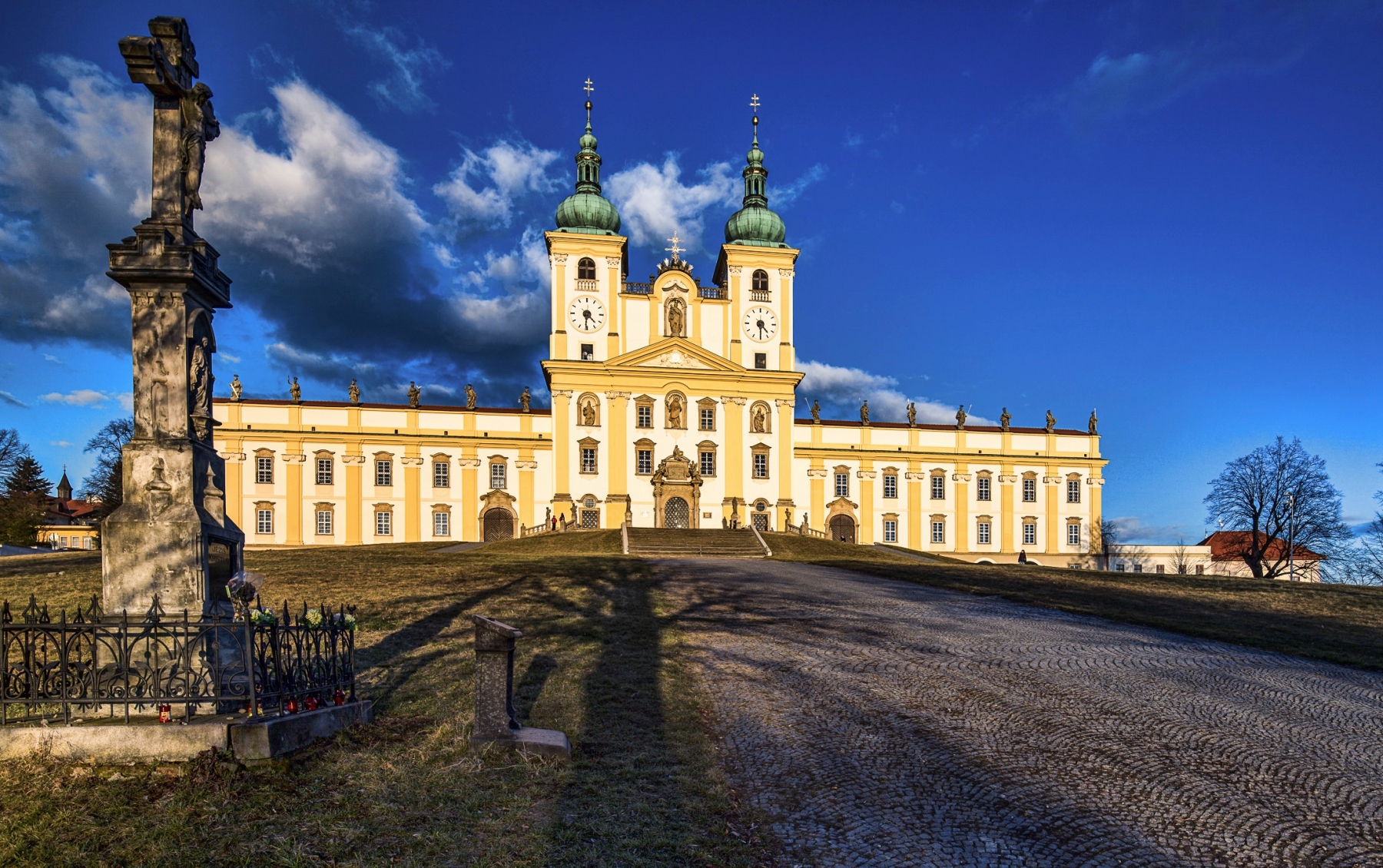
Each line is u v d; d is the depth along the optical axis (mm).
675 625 21844
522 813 9250
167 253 11891
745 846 8859
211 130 12820
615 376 78875
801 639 20406
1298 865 8883
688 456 79250
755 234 84062
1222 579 40094
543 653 17953
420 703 13539
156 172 12211
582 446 78000
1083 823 9781
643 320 80625
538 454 81750
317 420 78688
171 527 11547
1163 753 12344
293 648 12922
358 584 29531
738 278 82312
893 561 51375
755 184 85562
